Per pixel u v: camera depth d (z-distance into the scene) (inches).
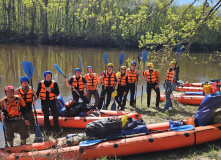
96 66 574.9
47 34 1275.8
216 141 143.7
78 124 178.5
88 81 216.1
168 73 225.5
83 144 130.5
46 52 860.0
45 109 166.9
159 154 135.6
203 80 462.3
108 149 128.8
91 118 179.5
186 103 257.9
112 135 137.0
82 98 205.6
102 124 135.6
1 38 1155.3
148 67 229.3
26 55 721.6
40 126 185.2
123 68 220.2
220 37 1143.6
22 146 134.4
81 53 903.1
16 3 1264.8
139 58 233.1
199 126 142.9
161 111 227.3
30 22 1294.3
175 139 132.2
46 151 127.5
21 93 152.7
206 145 139.8
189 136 133.1
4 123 139.7
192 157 126.0
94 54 892.6
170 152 136.5
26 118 159.5
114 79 218.7
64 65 565.0
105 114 195.6
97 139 135.5
